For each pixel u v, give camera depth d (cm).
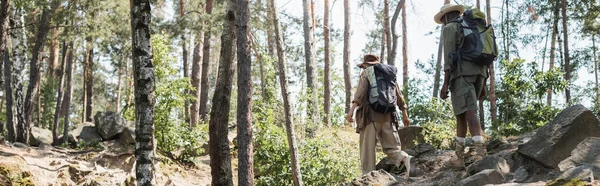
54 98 2867
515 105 1412
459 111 510
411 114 1605
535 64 1402
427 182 538
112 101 4144
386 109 607
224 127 768
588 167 387
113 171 1091
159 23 1956
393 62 1805
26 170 983
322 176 940
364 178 573
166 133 1266
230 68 785
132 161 1150
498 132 1294
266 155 963
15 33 1639
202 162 1362
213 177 757
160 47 1262
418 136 1141
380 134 620
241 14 766
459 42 512
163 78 1252
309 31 1909
